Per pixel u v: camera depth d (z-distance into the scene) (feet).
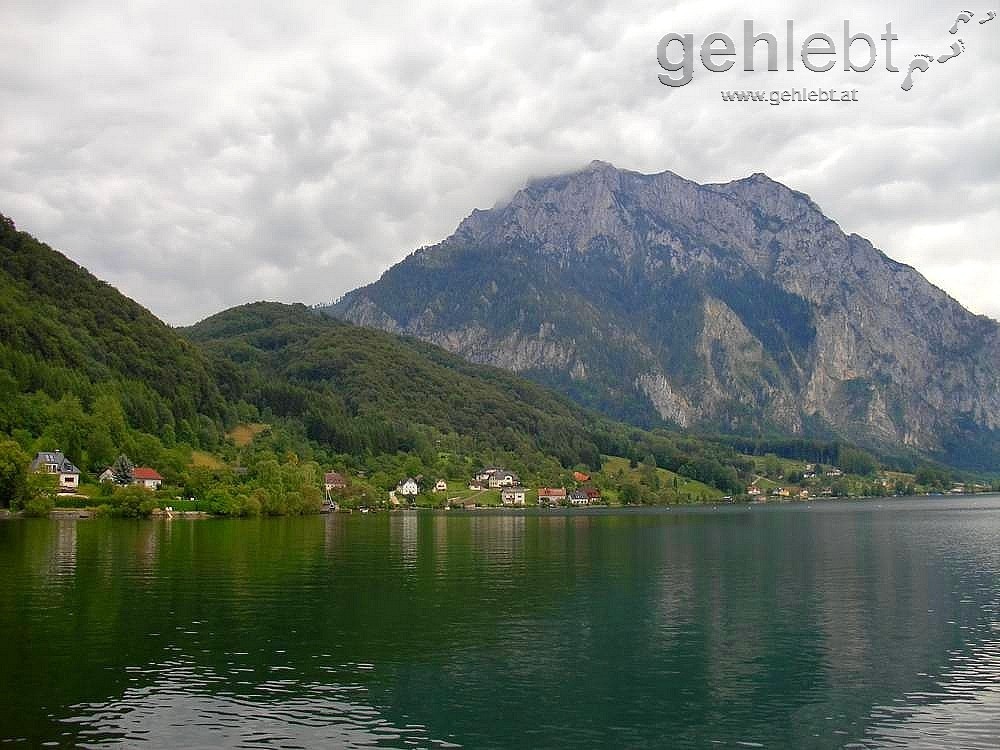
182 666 177.88
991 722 150.20
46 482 585.63
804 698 163.43
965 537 546.26
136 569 314.35
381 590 280.31
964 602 269.03
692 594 282.97
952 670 183.52
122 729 140.77
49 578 287.89
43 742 134.51
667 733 143.95
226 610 237.86
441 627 221.66
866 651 200.44
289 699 157.89
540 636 212.84
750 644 206.90
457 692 164.25
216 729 141.49
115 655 185.47
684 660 190.80
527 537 534.78
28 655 184.65
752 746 138.51
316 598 260.83
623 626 226.99
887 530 624.59
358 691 163.63
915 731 145.69
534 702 159.12
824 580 320.91
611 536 555.28
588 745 138.00
